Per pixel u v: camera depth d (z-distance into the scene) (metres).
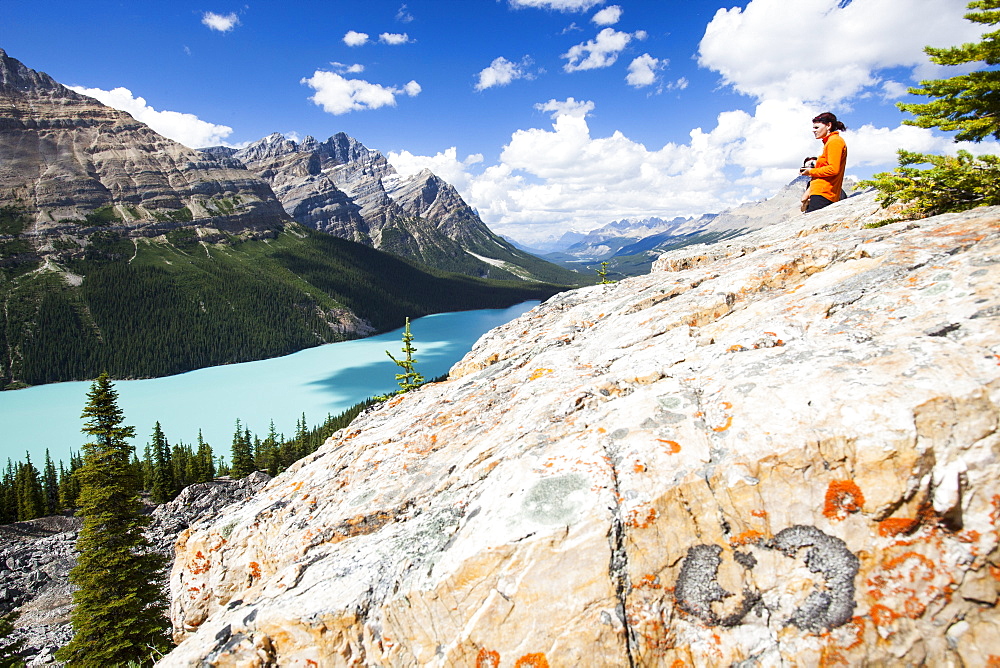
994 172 8.20
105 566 25.66
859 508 3.94
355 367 189.00
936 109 9.61
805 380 4.75
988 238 5.92
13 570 53.19
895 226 7.86
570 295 14.66
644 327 8.36
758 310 6.89
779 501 4.20
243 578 8.04
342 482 8.16
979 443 3.62
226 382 171.00
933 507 3.70
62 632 42.16
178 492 80.00
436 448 7.86
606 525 4.38
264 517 8.45
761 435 4.43
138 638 24.91
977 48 8.84
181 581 8.53
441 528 5.43
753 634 4.04
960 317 4.60
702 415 5.09
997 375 3.71
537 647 4.28
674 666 4.14
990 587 3.48
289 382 168.00
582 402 6.54
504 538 4.56
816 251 8.22
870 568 3.85
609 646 4.14
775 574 4.12
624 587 4.27
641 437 5.06
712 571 4.27
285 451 89.19
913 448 3.77
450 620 4.59
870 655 3.71
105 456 28.42
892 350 4.58
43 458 111.62
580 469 4.93
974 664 3.43
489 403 8.55
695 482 4.44
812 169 12.63
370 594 5.01
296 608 5.21
